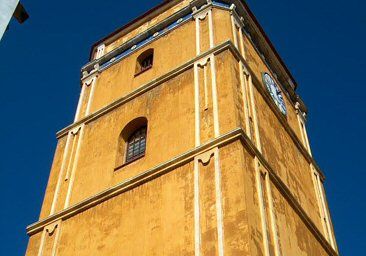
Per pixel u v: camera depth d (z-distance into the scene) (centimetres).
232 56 2100
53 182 2191
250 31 2612
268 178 1730
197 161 1708
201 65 2130
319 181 2503
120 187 1866
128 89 2436
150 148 1959
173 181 1723
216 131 1786
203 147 1730
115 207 1825
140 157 1961
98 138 2252
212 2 2500
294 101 2830
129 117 2214
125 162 2066
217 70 2044
